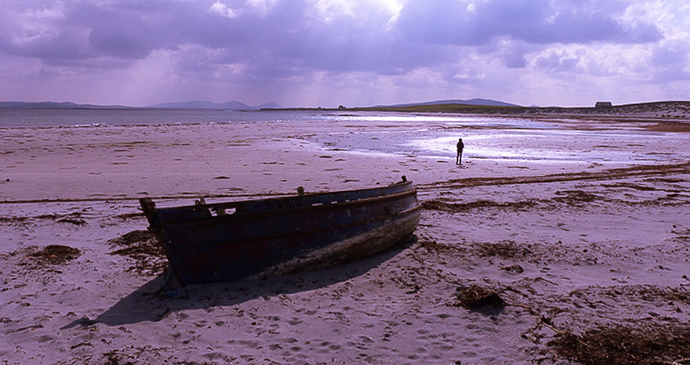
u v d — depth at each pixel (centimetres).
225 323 594
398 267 821
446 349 531
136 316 616
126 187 1578
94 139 3522
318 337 559
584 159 2722
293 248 769
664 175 1981
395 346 538
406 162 2428
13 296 673
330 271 802
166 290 704
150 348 524
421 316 618
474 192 1530
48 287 711
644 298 673
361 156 2688
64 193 1463
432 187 1625
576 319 603
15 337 546
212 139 3719
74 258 847
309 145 3381
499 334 567
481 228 1086
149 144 3209
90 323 591
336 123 7381
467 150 3219
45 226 1055
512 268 804
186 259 713
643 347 531
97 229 1047
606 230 1065
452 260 853
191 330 572
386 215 892
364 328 584
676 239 979
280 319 607
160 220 697
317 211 797
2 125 5853
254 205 746
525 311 625
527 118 12319
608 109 16950
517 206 1313
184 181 1708
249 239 740
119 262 833
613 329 575
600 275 775
